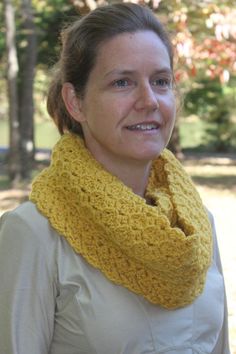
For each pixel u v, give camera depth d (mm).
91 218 1858
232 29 7582
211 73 8242
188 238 1799
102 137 1928
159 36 1957
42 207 1874
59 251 1850
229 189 14602
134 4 1976
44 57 19203
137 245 1802
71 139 1989
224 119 23781
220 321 2074
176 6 7109
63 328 1859
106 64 1895
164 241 1798
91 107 1939
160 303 1873
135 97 1896
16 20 16594
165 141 1976
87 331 1818
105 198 1839
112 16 1922
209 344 2027
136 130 1917
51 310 1856
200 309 1999
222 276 2211
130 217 1817
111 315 1823
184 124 28875
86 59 1936
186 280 1862
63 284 1834
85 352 1842
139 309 1856
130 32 1904
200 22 7945
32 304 1837
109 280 1851
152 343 1866
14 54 14547
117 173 1993
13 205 11984
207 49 7855
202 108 24172
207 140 24406
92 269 1856
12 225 1882
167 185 2098
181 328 1927
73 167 1903
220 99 23141
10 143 14523
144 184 2064
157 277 1861
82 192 1856
